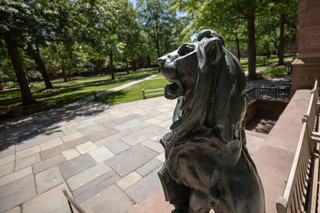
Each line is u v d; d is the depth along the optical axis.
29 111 12.15
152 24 41.09
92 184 4.25
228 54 1.07
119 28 32.69
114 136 6.87
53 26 10.80
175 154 1.34
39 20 9.92
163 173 1.58
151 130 7.18
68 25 12.34
